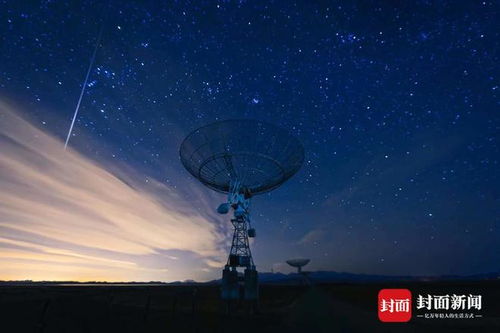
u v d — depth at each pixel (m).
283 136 20.56
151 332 12.88
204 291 38.44
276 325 13.88
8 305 17.77
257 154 20.62
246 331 12.80
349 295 26.12
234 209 20.36
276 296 27.55
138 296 28.59
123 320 15.06
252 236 19.75
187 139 20.12
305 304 16.44
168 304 23.39
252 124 20.33
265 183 21.34
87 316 15.67
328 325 13.41
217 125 20.12
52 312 16.55
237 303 19.61
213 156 20.56
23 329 13.05
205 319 15.46
